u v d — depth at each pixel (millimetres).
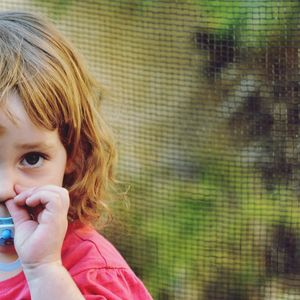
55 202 3828
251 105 7074
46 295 3756
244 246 7250
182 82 7227
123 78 7309
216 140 7234
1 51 4062
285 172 7059
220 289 7367
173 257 7453
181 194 7367
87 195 4430
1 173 3836
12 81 3867
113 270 4102
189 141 7281
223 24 7027
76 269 4039
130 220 7496
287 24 6793
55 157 3977
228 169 7223
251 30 6934
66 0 7367
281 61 6883
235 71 7070
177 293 7465
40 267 3785
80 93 4359
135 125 7348
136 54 7262
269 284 7234
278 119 7000
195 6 7078
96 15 7305
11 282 4027
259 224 7199
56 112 3992
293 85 6891
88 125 4422
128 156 7395
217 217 7312
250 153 7141
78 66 4453
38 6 7477
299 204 7074
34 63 4043
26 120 3820
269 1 6832
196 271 7410
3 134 3795
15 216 3863
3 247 4027
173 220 7410
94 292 3975
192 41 7133
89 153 4449
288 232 7133
